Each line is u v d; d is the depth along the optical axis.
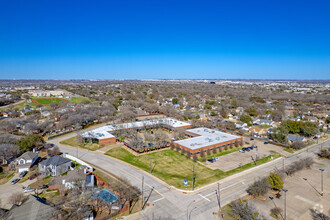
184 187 50.44
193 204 43.59
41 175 53.72
